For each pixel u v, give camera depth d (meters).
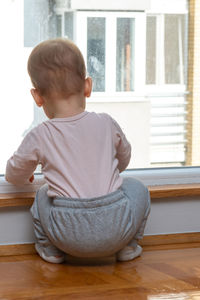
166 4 1.85
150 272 1.52
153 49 1.85
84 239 1.49
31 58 1.60
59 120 1.56
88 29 1.81
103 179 1.54
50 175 1.55
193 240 1.85
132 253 1.63
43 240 1.62
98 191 1.53
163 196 1.77
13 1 1.74
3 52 1.75
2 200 1.65
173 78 1.88
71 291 1.37
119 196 1.54
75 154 1.54
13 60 1.76
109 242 1.50
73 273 1.52
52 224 1.53
